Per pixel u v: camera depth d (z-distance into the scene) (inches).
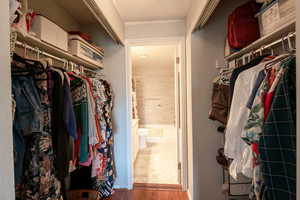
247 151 40.6
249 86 43.2
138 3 76.5
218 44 78.3
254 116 37.1
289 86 28.3
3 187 20.5
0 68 20.3
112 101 95.9
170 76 216.4
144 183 106.0
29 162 40.3
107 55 97.0
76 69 76.0
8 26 21.7
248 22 59.0
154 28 94.7
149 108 219.1
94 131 62.2
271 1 46.4
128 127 98.5
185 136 95.2
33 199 40.4
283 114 28.6
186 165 95.7
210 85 78.7
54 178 45.1
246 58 63.1
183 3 77.3
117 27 81.9
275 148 29.2
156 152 163.8
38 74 41.8
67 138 47.3
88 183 83.4
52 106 45.3
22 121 37.3
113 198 91.0
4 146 20.7
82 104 58.1
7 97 21.4
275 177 29.0
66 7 74.4
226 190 70.4
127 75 97.2
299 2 21.4
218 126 78.6
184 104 94.6
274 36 46.0
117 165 99.8
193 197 80.3
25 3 41.1
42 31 48.6
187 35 88.1
